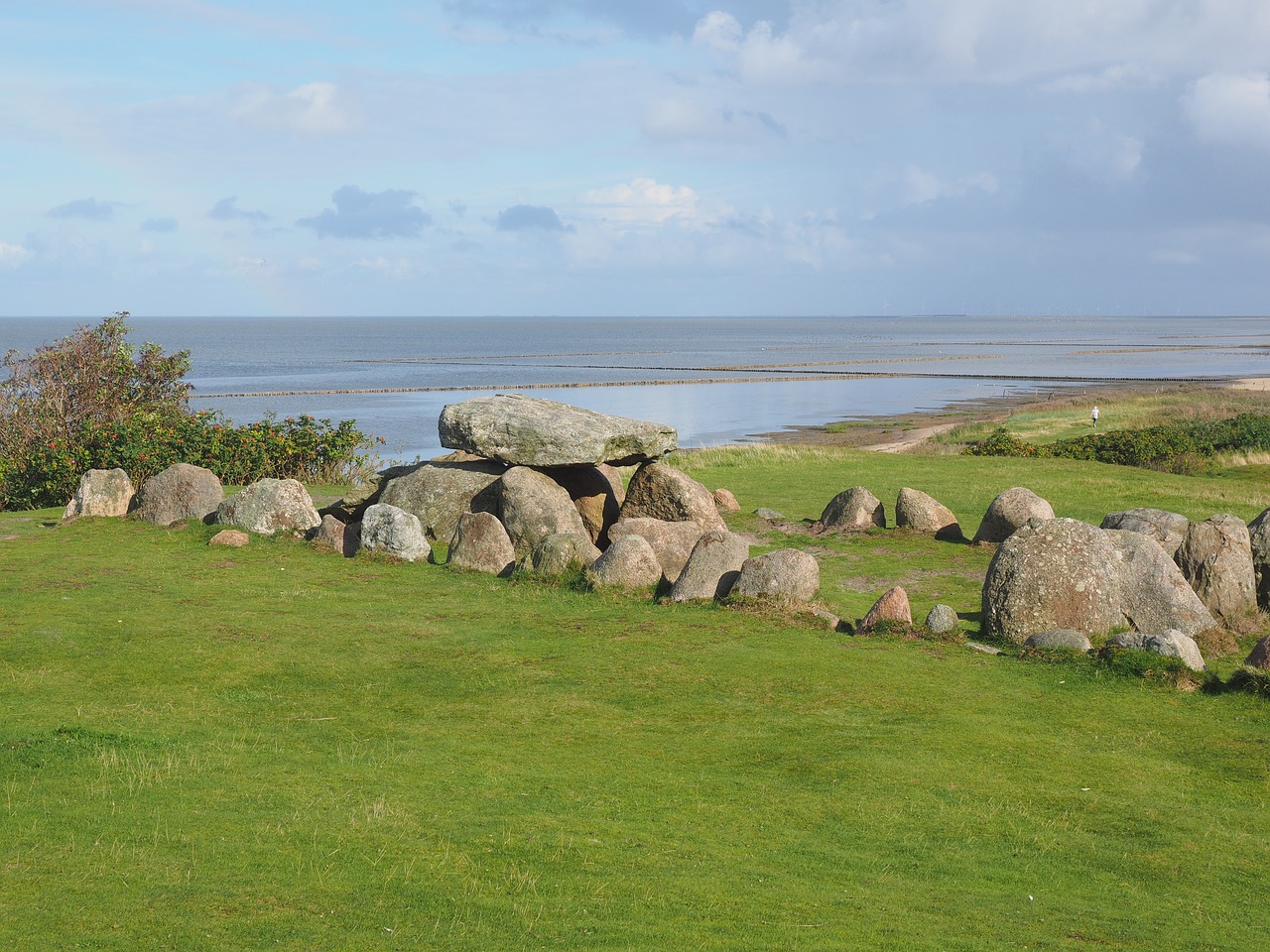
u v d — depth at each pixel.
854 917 8.61
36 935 7.55
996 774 12.20
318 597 19.38
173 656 15.56
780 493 34.47
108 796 10.31
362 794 10.78
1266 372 144.12
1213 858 10.26
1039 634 17.02
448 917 8.17
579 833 10.09
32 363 38.00
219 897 8.30
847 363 169.62
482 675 15.20
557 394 110.88
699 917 8.42
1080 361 176.25
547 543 21.23
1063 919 8.84
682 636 17.23
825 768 12.19
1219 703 14.76
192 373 145.00
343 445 35.69
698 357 196.75
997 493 33.56
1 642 15.92
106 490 26.66
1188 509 30.66
